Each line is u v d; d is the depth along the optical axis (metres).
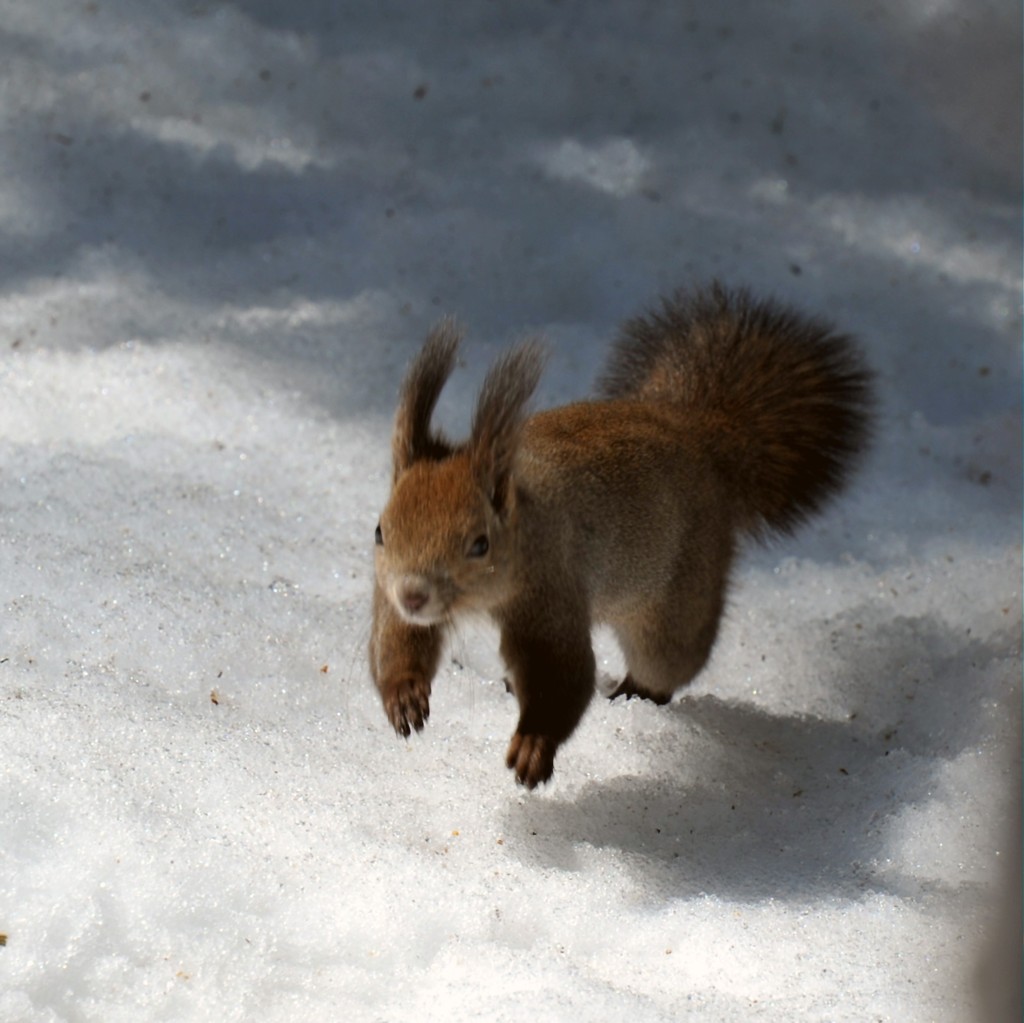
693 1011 6.55
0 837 7.49
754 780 9.27
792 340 11.36
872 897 7.60
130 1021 6.52
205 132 19.09
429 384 8.44
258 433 13.36
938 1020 6.50
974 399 15.57
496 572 8.14
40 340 14.48
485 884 7.57
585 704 8.77
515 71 21.34
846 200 19.39
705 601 10.03
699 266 17.25
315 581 11.07
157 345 14.60
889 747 9.90
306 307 15.82
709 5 23.56
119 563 10.63
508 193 18.34
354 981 6.82
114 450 12.65
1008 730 9.58
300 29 21.72
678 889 7.85
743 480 10.74
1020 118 21.56
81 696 8.84
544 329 15.67
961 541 12.93
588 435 9.37
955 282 17.88
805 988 6.84
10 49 19.97
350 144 19.28
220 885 7.36
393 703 8.33
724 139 20.36
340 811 8.14
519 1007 6.49
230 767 8.38
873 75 22.36
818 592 12.00
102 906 7.08
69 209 17.16
